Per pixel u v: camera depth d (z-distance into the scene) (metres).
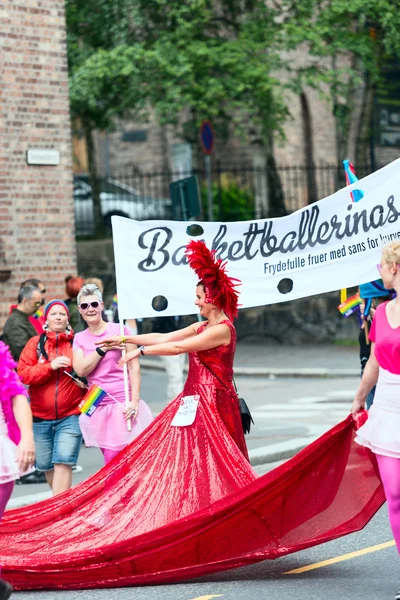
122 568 8.48
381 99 42.22
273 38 30.36
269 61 30.56
